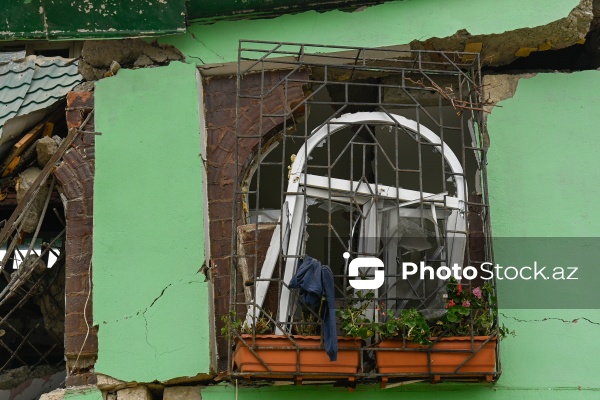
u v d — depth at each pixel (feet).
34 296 29.04
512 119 26.17
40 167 27.66
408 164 31.78
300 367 22.50
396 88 27.81
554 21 26.40
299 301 23.27
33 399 28.45
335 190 24.56
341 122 25.11
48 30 27.07
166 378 23.90
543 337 24.18
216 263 25.31
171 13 26.73
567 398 23.56
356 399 23.54
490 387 23.63
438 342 22.74
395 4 27.20
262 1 26.94
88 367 24.75
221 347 24.63
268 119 26.50
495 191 25.49
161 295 24.54
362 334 22.43
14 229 26.07
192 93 26.30
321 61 27.07
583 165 25.79
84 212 25.80
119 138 25.99
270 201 33.55
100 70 27.78
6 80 27.96
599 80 26.58
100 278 24.73
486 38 26.73
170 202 25.32
